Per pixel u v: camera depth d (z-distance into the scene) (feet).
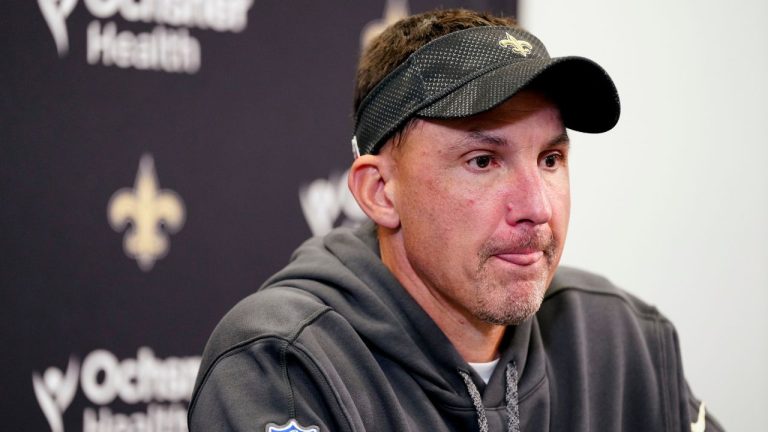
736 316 28.76
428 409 14.02
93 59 23.13
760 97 29.07
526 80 12.42
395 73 13.73
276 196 24.59
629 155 28.17
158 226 23.63
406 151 13.52
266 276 24.47
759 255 28.91
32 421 22.63
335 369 13.33
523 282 12.98
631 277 28.14
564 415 15.64
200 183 23.98
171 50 23.75
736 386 28.84
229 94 24.22
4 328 22.45
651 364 16.80
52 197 22.82
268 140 24.52
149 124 23.57
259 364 12.90
